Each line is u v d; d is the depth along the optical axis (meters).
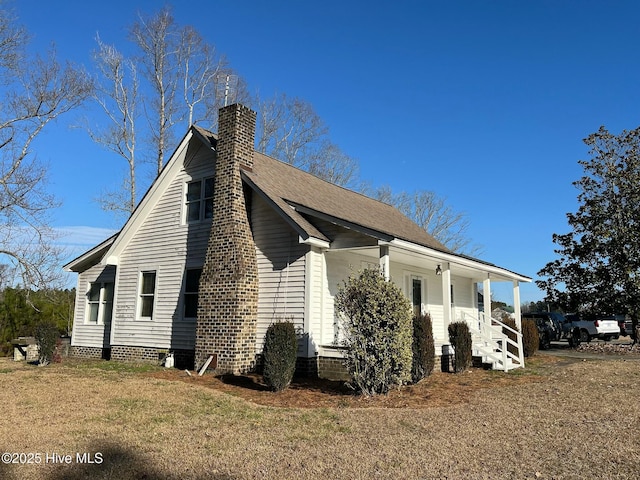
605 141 23.53
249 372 12.57
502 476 5.14
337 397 9.56
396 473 5.21
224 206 13.38
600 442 6.37
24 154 22.67
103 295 18.11
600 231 22.91
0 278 24.67
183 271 15.04
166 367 13.94
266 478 5.04
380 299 9.61
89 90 24.95
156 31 30.17
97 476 4.99
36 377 11.62
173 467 5.30
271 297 12.91
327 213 13.01
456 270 17.89
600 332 25.92
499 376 12.73
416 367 11.22
